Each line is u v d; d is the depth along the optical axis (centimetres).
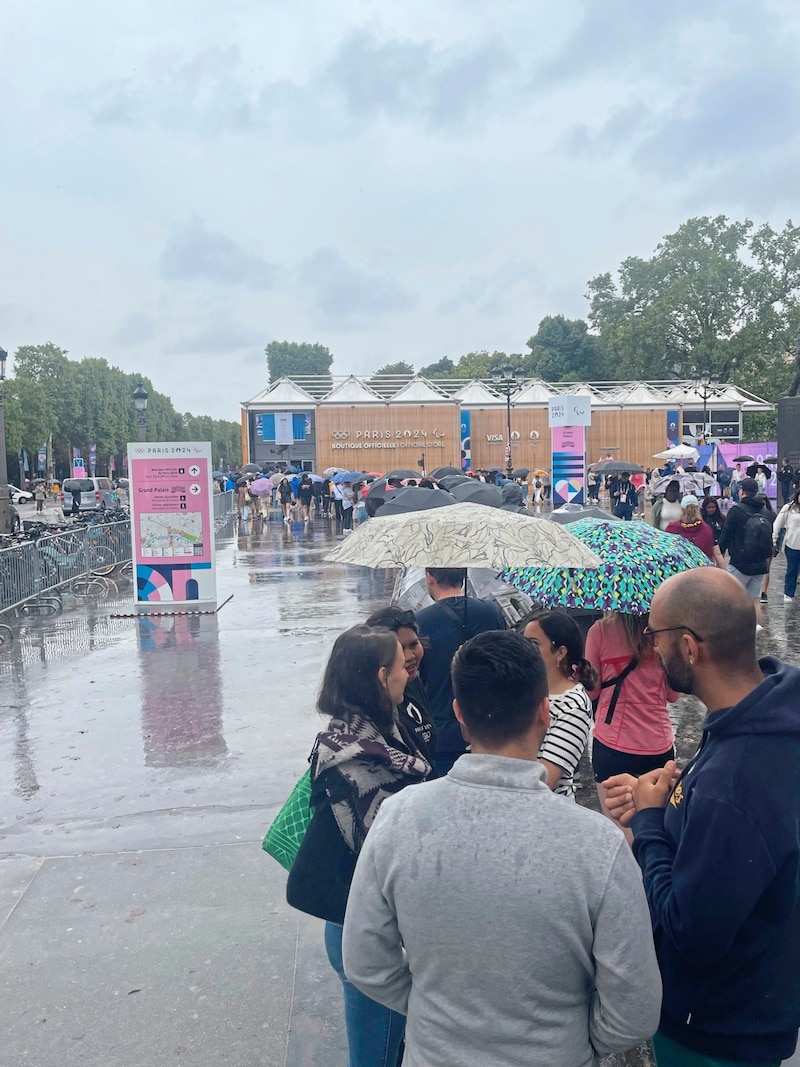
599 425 5259
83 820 555
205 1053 336
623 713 407
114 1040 344
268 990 374
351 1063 274
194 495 1328
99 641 1108
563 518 702
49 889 466
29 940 416
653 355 6481
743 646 197
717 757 188
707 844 181
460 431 5050
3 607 1241
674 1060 202
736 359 6191
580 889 170
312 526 2847
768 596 1303
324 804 244
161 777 626
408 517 384
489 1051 174
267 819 550
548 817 176
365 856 189
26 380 7719
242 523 2995
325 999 367
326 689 258
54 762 662
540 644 338
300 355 13738
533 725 190
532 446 5197
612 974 171
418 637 358
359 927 188
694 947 183
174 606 1335
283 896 455
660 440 5294
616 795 226
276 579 1634
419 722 317
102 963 396
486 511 384
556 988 174
